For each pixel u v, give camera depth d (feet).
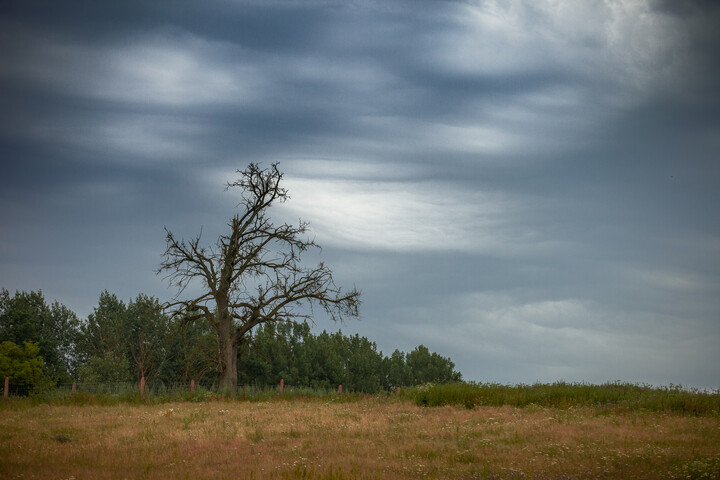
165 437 63.72
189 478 43.16
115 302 264.72
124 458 51.19
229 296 149.28
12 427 72.54
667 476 41.60
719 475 41.47
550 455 49.98
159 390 128.98
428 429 68.74
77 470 45.85
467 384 114.21
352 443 58.54
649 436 58.70
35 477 43.29
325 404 111.04
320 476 41.42
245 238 155.02
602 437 58.34
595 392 98.22
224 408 102.47
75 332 261.44
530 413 85.92
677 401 84.74
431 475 43.42
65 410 98.84
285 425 73.92
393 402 112.78
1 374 186.29
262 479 42.63
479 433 64.39
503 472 43.29
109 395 118.93
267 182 155.33
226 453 53.62
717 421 71.26
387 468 46.01
